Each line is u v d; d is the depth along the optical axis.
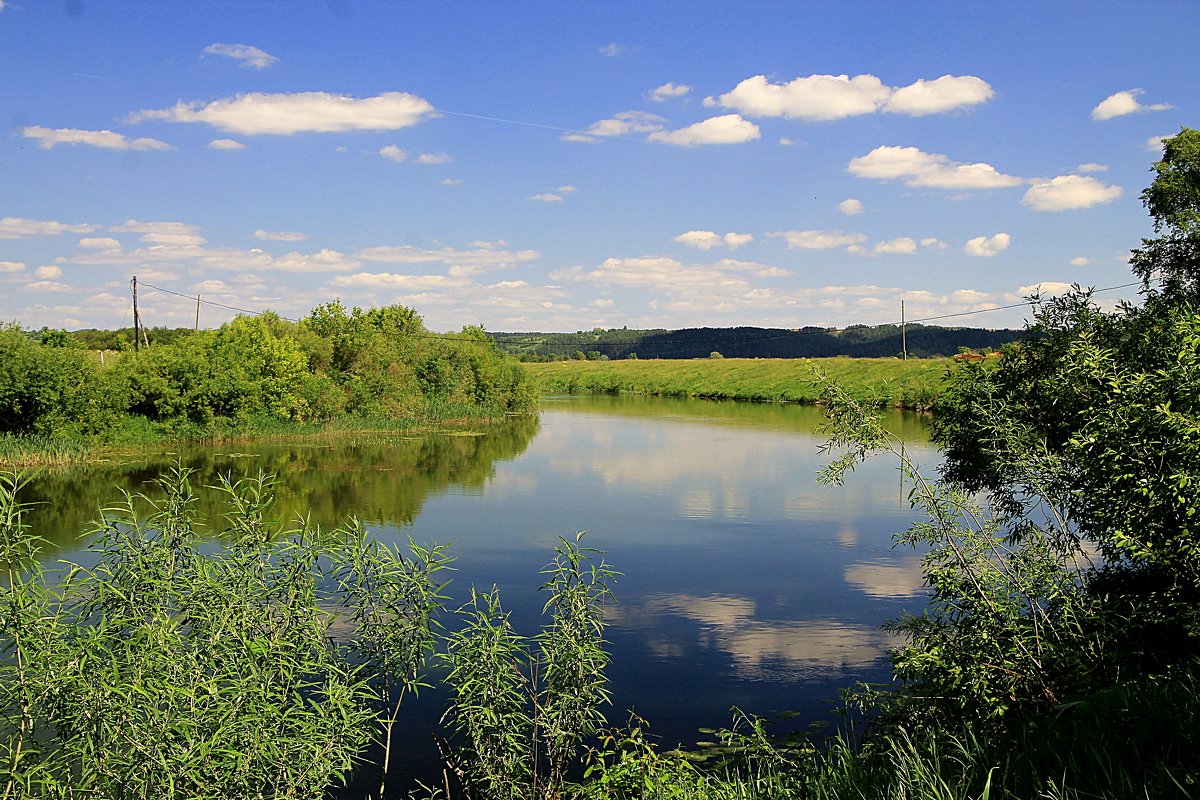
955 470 12.20
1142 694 6.15
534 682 8.06
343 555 7.86
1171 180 19.16
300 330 53.38
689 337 150.00
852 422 8.43
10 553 6.43
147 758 5.59
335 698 6.41
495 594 8.33
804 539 20.39
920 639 9.21
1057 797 4.78
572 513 23.53
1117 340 11.28
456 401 59.56
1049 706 7.04
